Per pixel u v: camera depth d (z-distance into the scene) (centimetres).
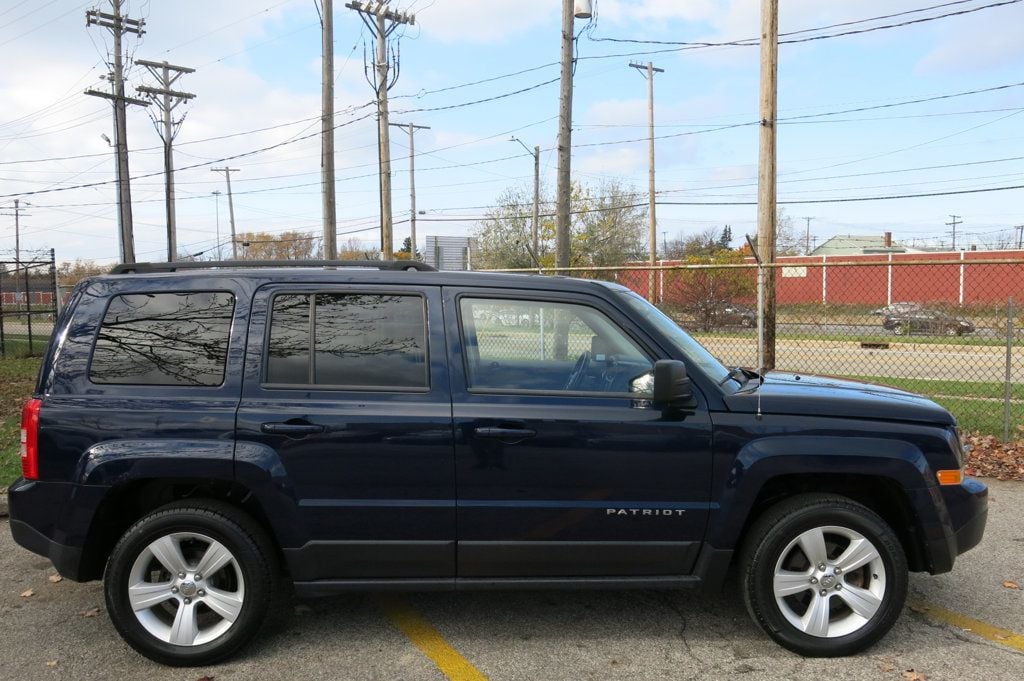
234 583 359
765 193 1035
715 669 348
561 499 351
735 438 354
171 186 3456
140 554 349
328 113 2114
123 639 365
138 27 3058
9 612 416
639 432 351
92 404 350
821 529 356
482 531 351
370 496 348
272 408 348
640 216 4653
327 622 400
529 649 368
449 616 407
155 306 366
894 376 1214
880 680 337
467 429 348
